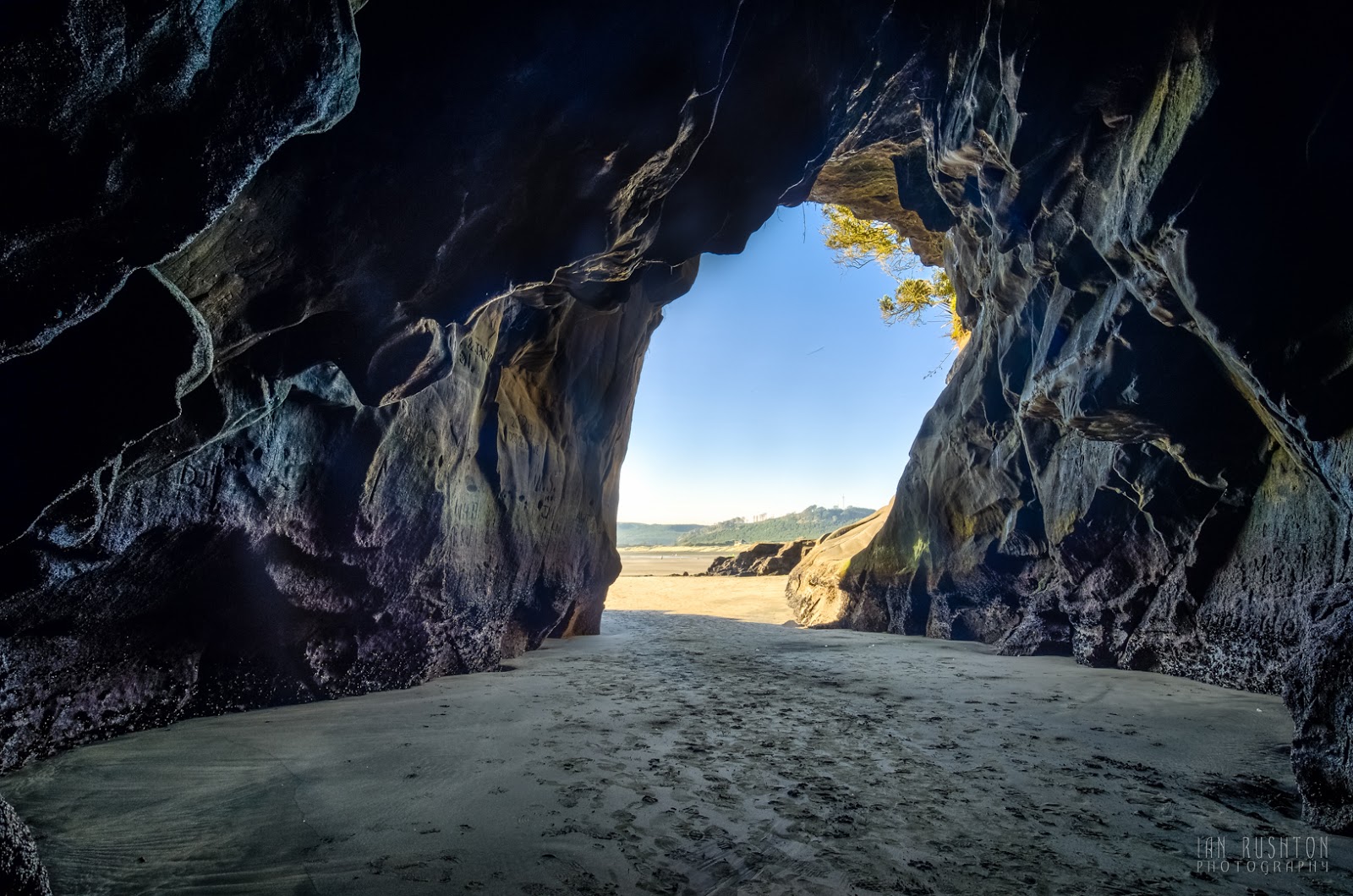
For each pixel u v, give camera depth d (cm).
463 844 379
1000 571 1278
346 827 397
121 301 262
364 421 673
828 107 699
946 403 1421
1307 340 521
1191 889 345
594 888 337
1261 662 757
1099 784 493
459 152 414
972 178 891
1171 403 725
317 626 711
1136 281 646
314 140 368
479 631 948
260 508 596
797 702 761
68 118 191
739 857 375
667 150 511
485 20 385
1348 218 496
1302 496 701
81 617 505
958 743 595
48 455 260
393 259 434
